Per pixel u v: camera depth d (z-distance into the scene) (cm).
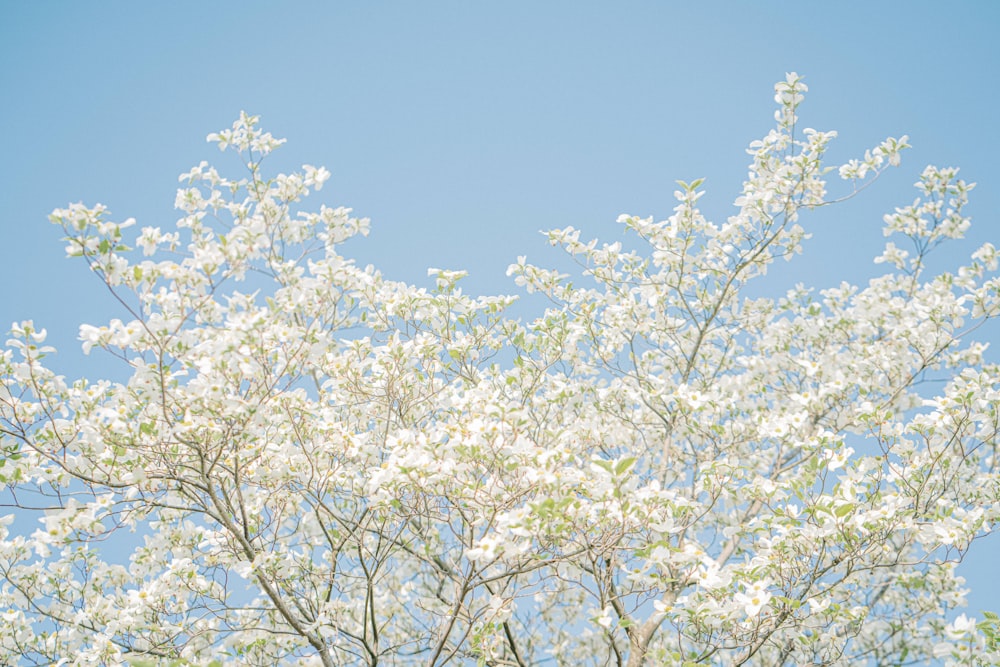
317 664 509
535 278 627
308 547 594
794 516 422
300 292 444
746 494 452
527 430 475
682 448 656
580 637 656
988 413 455
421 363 550
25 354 397
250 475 479
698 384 635
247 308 414
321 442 496
